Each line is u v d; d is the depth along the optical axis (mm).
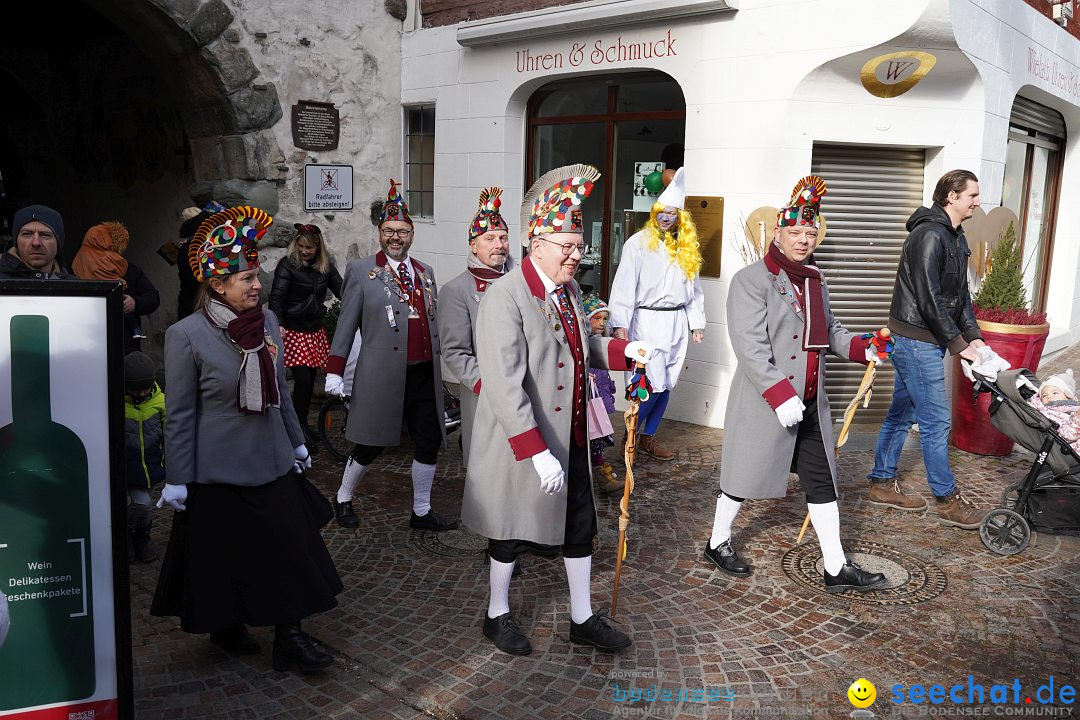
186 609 3371
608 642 3693
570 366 3512
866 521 5254
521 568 4559
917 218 5238
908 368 5184
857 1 6379
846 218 7207
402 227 4969
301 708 3320
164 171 9797
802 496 5699
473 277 4422
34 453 2451
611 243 8242
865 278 7352
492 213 4414
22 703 2504
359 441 4969
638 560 4676
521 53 8172
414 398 4996
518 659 3658
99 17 9789
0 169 12828
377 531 5078
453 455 6594
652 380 6168
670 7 6969
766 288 4113
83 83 11133
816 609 4121
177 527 3439
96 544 2533
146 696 3381
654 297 6156
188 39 7645
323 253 6344
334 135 8789
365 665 3619
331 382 4953
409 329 4918
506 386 3324
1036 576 4488
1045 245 11227
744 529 5113
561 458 3498
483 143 8633
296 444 3646
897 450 5488
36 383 2432
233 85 7930
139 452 4477
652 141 7824
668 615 4059
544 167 8602
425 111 9258
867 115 6879
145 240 10367
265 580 3385
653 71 7707
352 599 4215
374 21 8969
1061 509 4996
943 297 5160
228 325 3285
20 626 2479
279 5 8195
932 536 5020
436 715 3281
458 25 8641
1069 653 3727
